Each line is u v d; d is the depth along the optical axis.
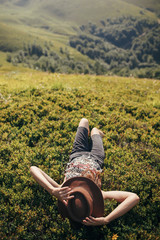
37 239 3.79
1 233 3.72
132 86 13.20
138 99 10.52
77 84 11.51
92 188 3.42
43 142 6.10
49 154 5.63
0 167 5.01
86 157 4.25
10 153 5.52
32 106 7.72
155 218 4.26
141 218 4.25
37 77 13.38
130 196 3.72
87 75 16.03
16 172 4.93
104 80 14.04
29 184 4.64
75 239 3.74
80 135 4.89
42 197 4.39
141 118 8.23
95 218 3.42
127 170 5.31
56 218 4.10
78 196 3.18
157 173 5.32
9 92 8.96
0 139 6.05
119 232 3.96
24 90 9.12
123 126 7.20
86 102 8.69
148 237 3.91
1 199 4.27
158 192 4.70
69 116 7.32
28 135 6.37
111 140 6.60
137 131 7.05
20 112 7.25
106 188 4.79
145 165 5.60
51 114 7.36
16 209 4.07
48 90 9.27
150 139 6.68
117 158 5.72
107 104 8.88
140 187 4.82
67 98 8.76
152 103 9.74
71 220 3.83
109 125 7.24
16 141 6.00
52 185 3.94
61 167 5.25
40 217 4.07
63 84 10.45
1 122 6.79
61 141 6.14
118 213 3.49
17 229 3.80
